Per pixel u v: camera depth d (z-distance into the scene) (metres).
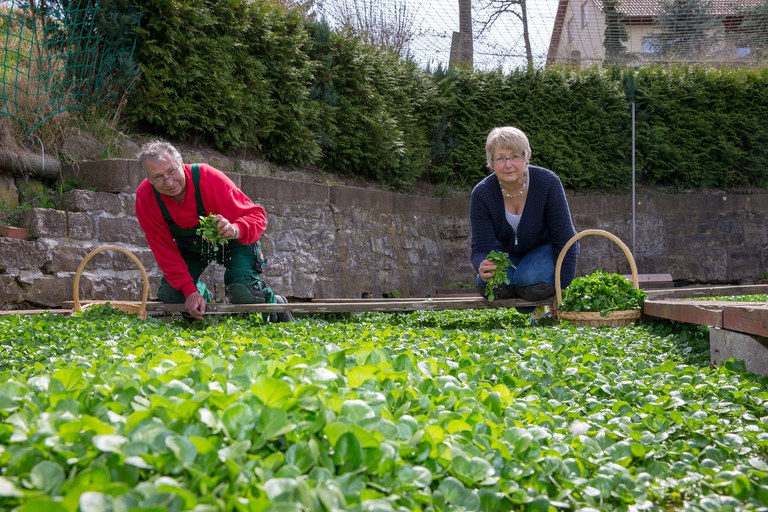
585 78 13.69
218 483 1.34
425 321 6.74
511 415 2.15
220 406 1.65
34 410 1.76
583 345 4.10
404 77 12.52
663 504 1.82
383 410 1.73
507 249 6.20
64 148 7.72
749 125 14.12
